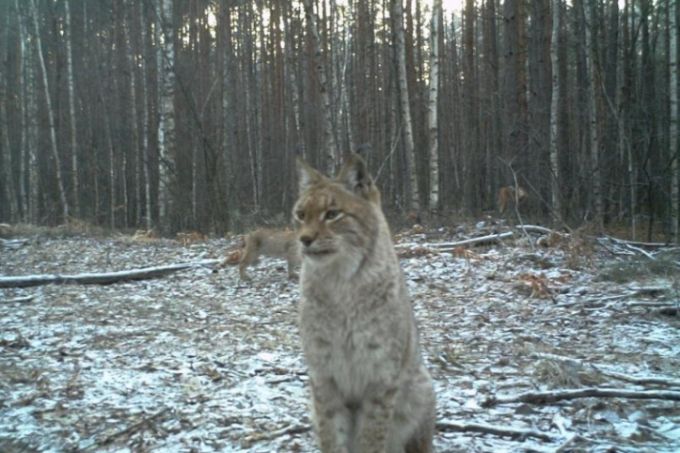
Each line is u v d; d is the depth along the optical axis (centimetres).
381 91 3662
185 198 2264
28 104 3559
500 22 3222
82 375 666
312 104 3503
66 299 1079
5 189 4097
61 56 3884
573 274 1184
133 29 3572
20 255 1594
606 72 2450
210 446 500
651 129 2188
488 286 1109
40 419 550
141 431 526
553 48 1966
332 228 427
